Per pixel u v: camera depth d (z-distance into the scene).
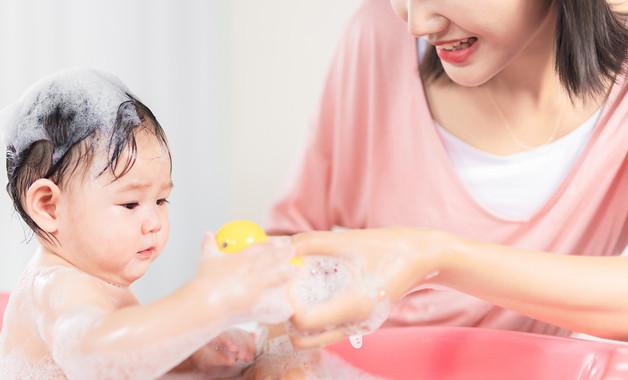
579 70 0.88
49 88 0.81
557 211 1.03
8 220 1.77
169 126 2.14
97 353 0.65
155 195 0.82
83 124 0.78
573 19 0.86
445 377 0.86
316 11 2.18
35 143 0.79
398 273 0.72
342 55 1.17
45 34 1.84
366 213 1.19
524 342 0.85
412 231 0.77
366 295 0.69
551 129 1.05
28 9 1.81
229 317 0.66
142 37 2.05
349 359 0.89
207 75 2.22
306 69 2.21
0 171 1.75
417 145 1.11
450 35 0.80
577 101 1.02
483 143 1.08
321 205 1.23
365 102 1.15
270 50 2.24
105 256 0.79
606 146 1.00
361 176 1.19
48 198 0.79
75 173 0.78
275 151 2.27
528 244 1.06
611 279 0.81
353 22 1.17
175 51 2.14
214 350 0.87
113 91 0.82
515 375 0.83
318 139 1.20
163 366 0.66
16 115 0.82
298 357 0.88
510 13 0.77
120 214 0.79
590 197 1.02
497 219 1.07
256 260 0.67
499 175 1.08
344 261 0.73
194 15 2.18
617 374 0.77
